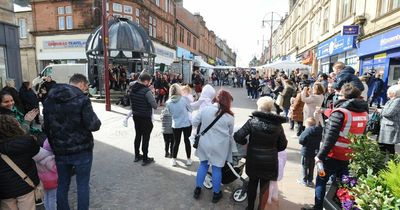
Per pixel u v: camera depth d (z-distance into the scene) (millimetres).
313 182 4863
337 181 3193
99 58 15898
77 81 3277
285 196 4367
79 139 3197
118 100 15023
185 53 40500
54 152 3227
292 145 7121
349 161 3115
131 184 4746
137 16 24797
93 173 5195
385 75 12555
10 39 12336
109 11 23250
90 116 3188
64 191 3301
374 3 13633
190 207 4020
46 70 18094
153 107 5449
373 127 5582
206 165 4207
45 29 24656
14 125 2855
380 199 2105
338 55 19562
